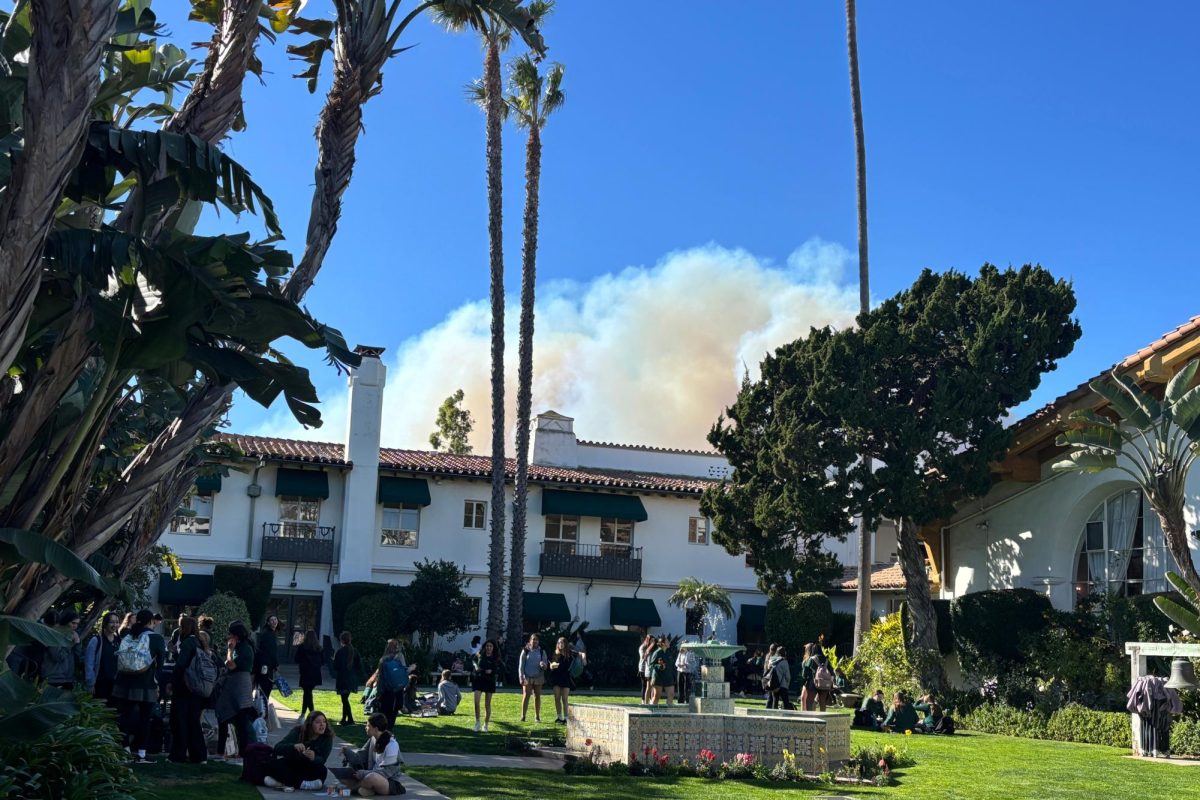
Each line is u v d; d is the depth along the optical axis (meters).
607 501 45.44
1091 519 26.00
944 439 25.92
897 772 16.39
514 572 37.00
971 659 26.34
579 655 23.19
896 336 26.03
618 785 14.23
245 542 41.06
